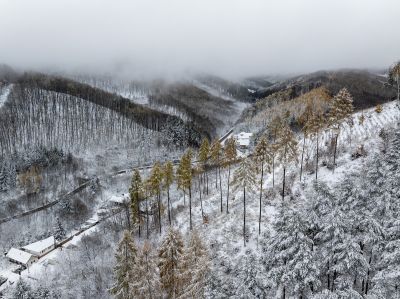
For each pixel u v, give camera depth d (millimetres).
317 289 34469
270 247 38312
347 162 63156
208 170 96875
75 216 96562
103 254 61812
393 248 31219
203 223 61156
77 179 118188
